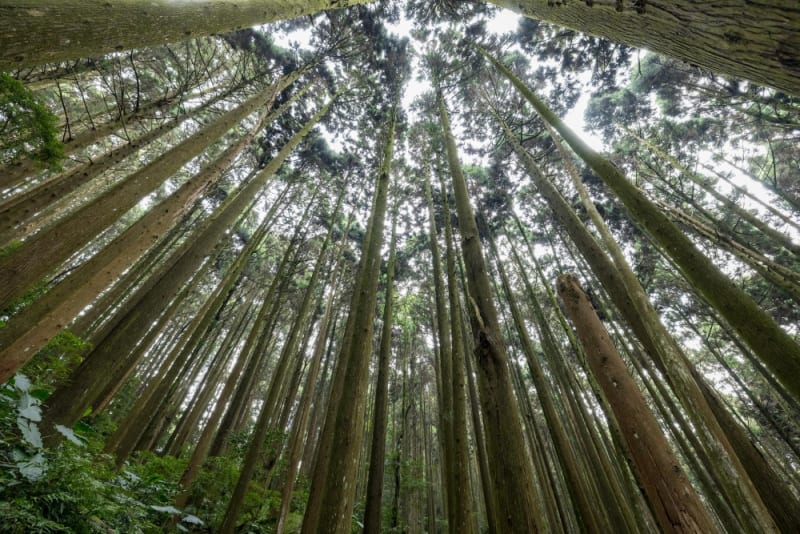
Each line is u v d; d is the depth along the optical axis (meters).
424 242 13.45
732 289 1.34
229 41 8.86
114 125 6.32
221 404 7.56
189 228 11.55
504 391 1.80
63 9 1.18
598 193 10.59
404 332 16.03
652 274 10.34
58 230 2.77
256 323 8.43
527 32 8.22
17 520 2.02
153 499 3.81
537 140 9.41
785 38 0.80
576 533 11.20
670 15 1.05
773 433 13.36
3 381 2.36
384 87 10.17
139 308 3.73
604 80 8.65
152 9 1.50
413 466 11.12
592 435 6.71
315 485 4.42
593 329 2.20
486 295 2.22
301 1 2.52
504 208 11.76
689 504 1.50
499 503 1.52
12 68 1.12
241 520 6.61
